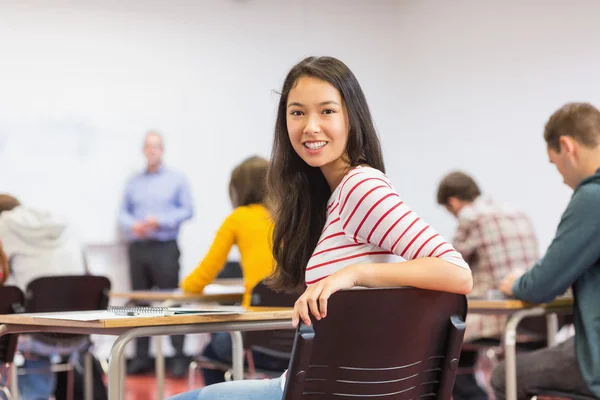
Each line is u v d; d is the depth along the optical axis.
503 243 4.88
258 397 1.92
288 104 2.04
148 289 7.38
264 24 8.25
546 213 7.63
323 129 1.99
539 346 4.70
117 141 7.51
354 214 1.87
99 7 7.49
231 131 8.03
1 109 7.10
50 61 7.29
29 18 7.23
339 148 2.01
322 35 8.61
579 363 2.84
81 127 7.38
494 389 3.21
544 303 3.03
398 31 9.06
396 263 1.76
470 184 5.15
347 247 1.92
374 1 8.95
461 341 1.85
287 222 2.16
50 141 7.27
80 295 4.16
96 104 7.45
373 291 1.69
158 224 7.30
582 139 2.92
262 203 3.99
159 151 7.46
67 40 7.36
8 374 3.81
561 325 4.47
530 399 3.09
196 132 7.87
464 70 8.42
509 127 7.99
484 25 8.23
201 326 2.01
